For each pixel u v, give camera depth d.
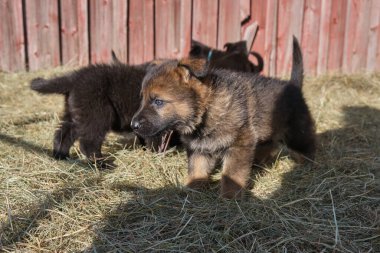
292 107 1.14
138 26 1.83
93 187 1.00
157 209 0.94
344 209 0.94
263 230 0.87
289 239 0.85
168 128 0.99
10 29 1.82
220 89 1.01
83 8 1.80
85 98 1.15
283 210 0.94
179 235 0.86
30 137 1.29
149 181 1.06
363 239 0.86
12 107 1.54
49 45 1.85
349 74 1.87
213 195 1.02
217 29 1.84
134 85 1.20
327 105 1.61
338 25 1.86
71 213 0.91
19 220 0.89
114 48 1.85
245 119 1.01
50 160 1.13
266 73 1.89
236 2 1.81
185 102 0.98
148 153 1.19
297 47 1.20
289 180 1.09
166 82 0.98
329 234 0.87
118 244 0.83
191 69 0.95
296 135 1.16
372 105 1.63
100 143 1.17
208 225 0.89
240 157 1.01
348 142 1.32
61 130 1.18
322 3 1.83
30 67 1.86
